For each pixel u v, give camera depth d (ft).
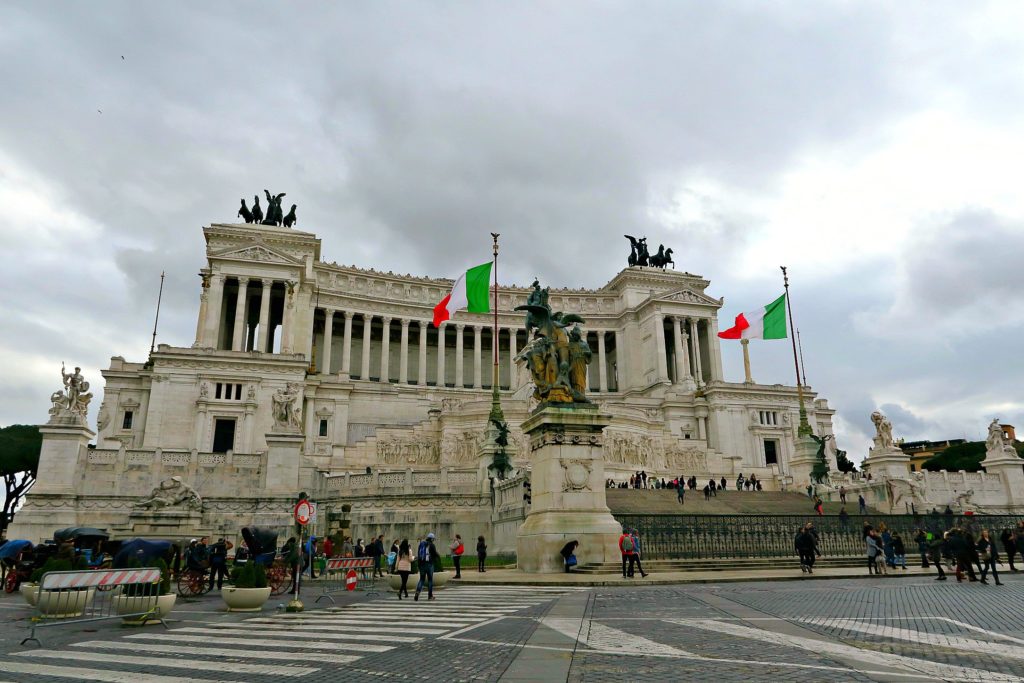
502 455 163.73
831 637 43.16
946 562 102.94
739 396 349.20
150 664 38.34
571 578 84.38
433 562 77.66
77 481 161.27
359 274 404.57
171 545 83.15
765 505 177.37
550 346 97.86
